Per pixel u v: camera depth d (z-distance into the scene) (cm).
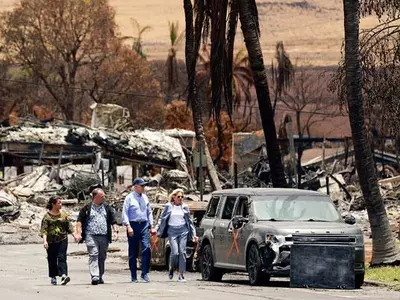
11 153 15462
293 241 4800
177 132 18275
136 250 5188
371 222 5672
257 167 14438
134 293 4450
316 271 4791
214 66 7269
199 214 6650
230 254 5175
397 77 5969
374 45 5978
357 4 5703
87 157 15588
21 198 13275
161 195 12862
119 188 15300
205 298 4194
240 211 5191
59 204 5034
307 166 17762
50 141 15550
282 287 4847
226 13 7200
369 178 5675
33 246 9881
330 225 4909
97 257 5016
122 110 17738
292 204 5097
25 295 4397
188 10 8331
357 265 4888
